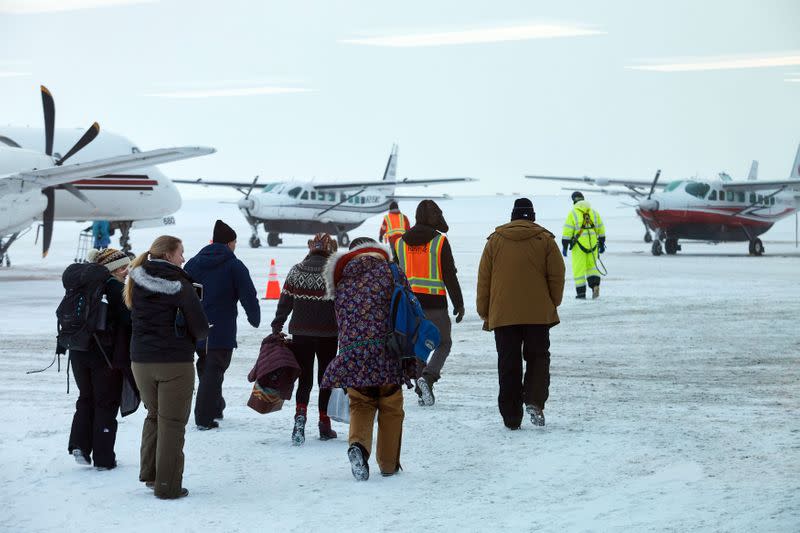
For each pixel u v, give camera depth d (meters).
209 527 6.74
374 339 7.95
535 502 7.18
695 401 11.25
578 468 8.16
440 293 11.13
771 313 21.28
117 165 27.64
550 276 9.86
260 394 9.34
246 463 8.64
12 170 30.20
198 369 10.79
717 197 47.19
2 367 14.20
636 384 12.52
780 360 14.59
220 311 10.12
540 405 9.81
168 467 7.46
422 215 11.26
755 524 6.31
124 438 9.63
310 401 11.70
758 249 48.81
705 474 7.77
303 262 9.57
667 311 21.70
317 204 62.81
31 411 10.82
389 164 72.44
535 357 9.85
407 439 9.48
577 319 20.20
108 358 8.10
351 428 8.05
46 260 47.03
